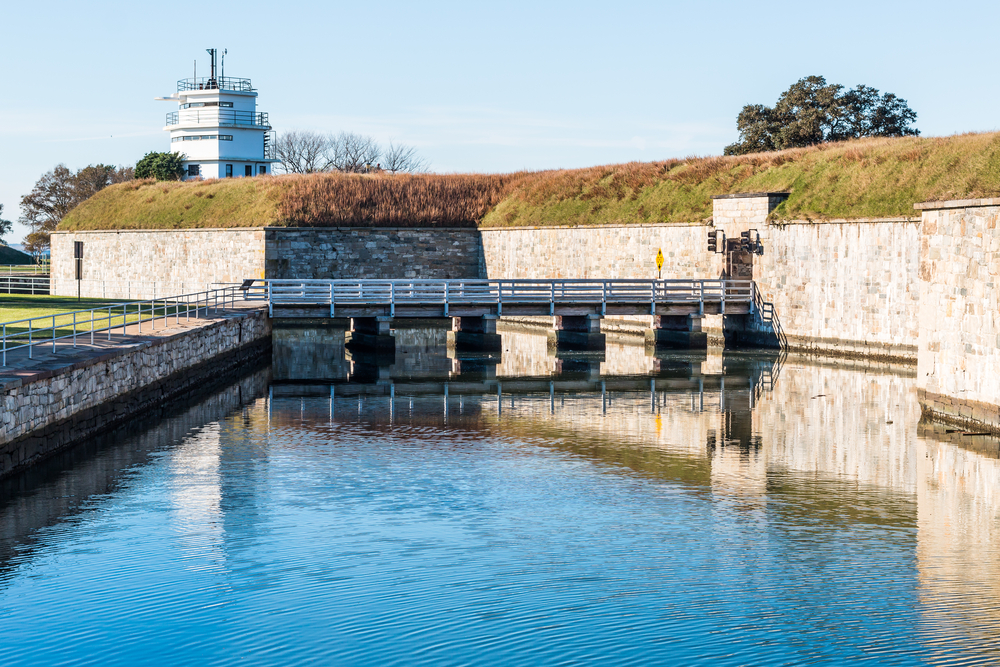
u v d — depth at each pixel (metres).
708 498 19.84
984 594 14.15
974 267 25.53
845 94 85.19
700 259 52.00
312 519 18.14
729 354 45.78
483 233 69.88
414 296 49.16
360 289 45.62
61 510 18.67
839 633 12.66
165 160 95.50
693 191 56.28
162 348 30.97
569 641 12.47
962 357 26.38
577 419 29.05
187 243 70.44
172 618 13.27
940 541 16.89
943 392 27.42
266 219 66.12
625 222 58.31
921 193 41.56
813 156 50.47
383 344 45.47
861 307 42.78
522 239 66.00
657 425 27.98
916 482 21.17
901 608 13.55
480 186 72.88
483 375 38.94
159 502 19.31
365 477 21.58
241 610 13.54
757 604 13.77
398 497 19.83
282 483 20.94
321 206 67.75
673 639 12.52
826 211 45.38
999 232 24.36
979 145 41.34
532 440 25.86
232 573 15.05
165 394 31.33
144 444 24.95
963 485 20.86
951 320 26.83
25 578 14.85
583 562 15.63
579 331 48.41
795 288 46.31
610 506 19.19
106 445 24.73
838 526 17.80
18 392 20.81
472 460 23.39
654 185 59.75
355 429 27.36
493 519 18.19
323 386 35.94
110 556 15.94
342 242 66.75
